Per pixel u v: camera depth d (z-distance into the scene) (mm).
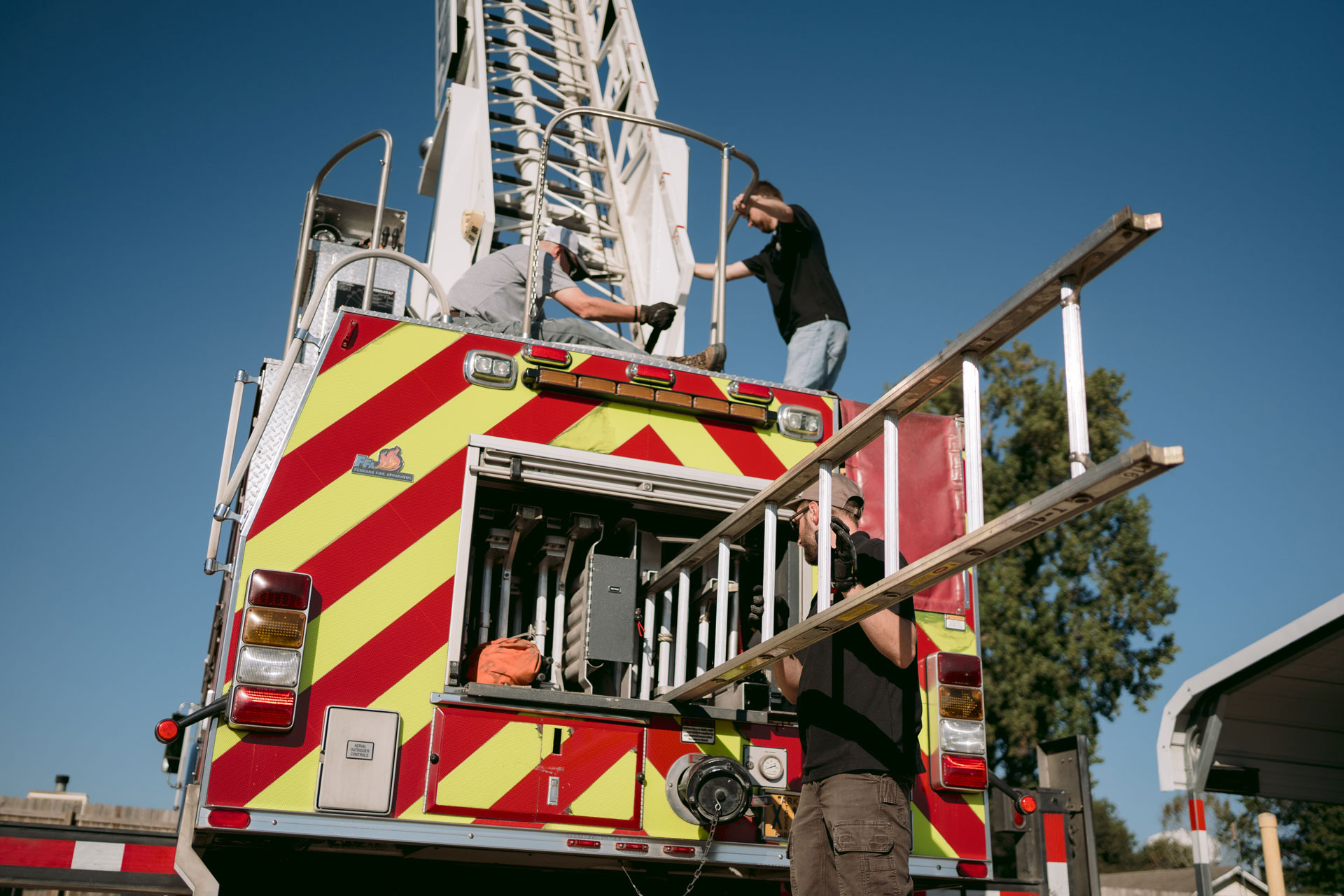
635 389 3996
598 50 9727
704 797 3453
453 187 7438
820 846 3229
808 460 3068
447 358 3844
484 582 3842
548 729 3504
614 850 3457
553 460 3852
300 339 3857
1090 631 21844
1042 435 23547
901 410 2799
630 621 3826
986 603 22359
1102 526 23125
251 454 3680
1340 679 7488
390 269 5809
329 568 3467
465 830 3330
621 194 8320
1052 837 4266
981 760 3984
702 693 3504
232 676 3234
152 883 3342
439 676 3471
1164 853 38812
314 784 3248
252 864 3633
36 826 3291
